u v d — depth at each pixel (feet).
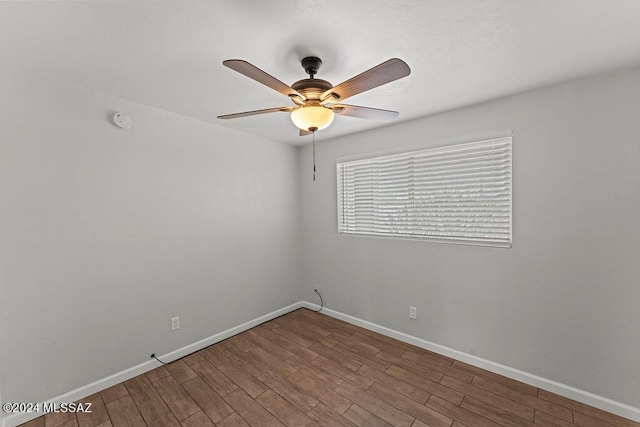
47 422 5.72
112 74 5.78
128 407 6.17
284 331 9.87
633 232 5.58
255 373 7.41
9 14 3.90
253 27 4.31
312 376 7.26
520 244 6.83
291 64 5.40
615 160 5.70
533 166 6.58
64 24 4.17
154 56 5.12
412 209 8.75
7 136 5.53
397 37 4.57
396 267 9.16
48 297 6.01
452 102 7.22
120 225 7.02
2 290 5.51
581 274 6.11
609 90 5.72
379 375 7.28
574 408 6.00
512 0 3.74
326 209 11.10
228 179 9.41
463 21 4.17
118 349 7.02
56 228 6.10
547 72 5.70
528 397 6.36
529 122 6.60
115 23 4.17
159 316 7.77
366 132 9.69
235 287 9.66
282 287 11.33
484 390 6.63
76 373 6.38
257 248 10.37
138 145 7.31
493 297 7.29
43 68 5.52
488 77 5.91
